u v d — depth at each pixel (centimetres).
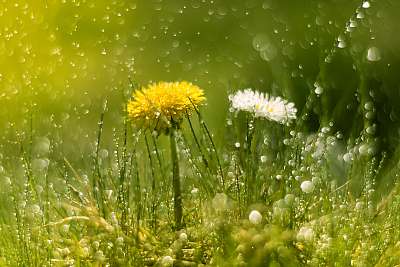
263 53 178
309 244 83
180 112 87
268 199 86
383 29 179
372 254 83
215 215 84
